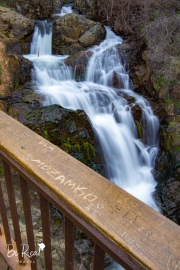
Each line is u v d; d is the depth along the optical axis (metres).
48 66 7.32
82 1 10.24
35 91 6.34
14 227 1.33
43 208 1.01
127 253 0.69
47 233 1.09
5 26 7.77
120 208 0.79
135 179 5.96
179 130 6.07
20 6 8.91
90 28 8.77
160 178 5.92
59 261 3.00
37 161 0.97
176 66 6.60
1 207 1.41
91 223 0.77
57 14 10.08
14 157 1.01
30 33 8.38
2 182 4.05
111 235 0.72
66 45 8.59
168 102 6.64
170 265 0.65
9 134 1.12
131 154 6.20
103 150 5.82
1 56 5.93
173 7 7.80
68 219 0.89
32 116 5.06
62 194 0.84
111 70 7.72
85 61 7.73
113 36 9.22
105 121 6.34
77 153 5.29
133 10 8.80
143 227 0.73
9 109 5.31
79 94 6.71
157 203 5.30
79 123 5.40
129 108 6.51
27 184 1.07
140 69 7.51
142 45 7.96
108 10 9.34
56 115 5.16
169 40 7.12
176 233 0.72
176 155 5.86
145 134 6.55
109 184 0.87
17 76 6.43
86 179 0.89
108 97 6.89
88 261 3.52
